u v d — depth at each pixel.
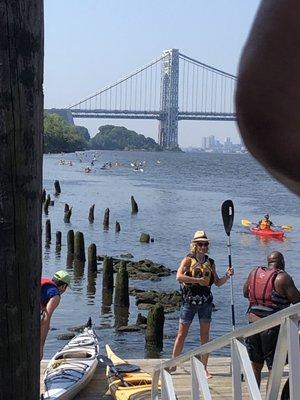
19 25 2.29
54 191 53.91
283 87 0.54
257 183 72.00
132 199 41.34
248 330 3.17
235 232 32.69
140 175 82.69
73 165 102.31
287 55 0.54
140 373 8.05
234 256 26.14
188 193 56.91
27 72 2.33
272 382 2.85
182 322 7.58
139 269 22.58
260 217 40.25
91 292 19.48
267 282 6.06
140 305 17.75
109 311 17.16
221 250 27.55
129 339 14.55
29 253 2.46
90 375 8.03
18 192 2.39
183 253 27.09
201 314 7.53
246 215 41.28
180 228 34.62
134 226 35.34
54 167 94.94
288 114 0.55
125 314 16.89
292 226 35.53
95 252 22.52
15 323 2.46
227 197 53.62
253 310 6.12
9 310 2.45
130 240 30.42
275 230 32.34
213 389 7.14
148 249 28.02
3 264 2.42
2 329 2.46
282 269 6.27
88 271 22.42
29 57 2.33
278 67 0.54
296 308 2.57
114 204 46.41
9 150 2.34
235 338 3.39
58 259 25.33
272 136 0.56
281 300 6.03
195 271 7.48
